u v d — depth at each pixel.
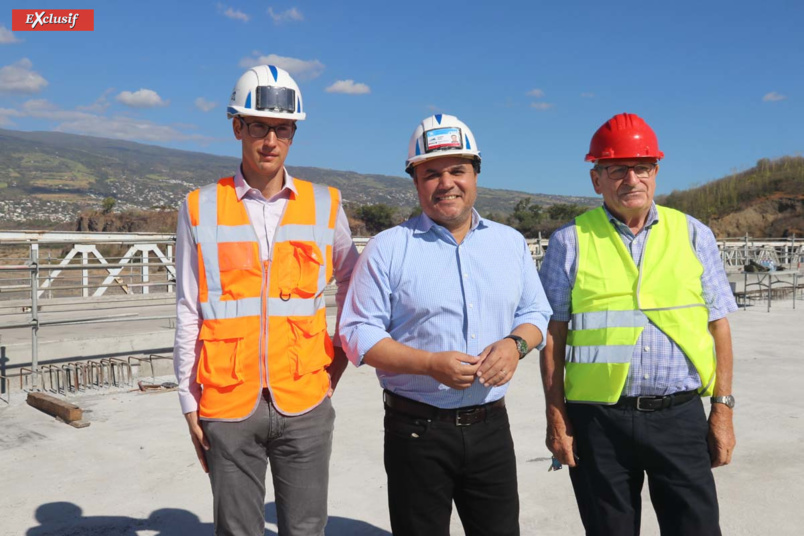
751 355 8.17
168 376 7.12
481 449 2.28
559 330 2.55
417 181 2.32
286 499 2.38
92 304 11.59
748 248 20.16
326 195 2.53
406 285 2.28
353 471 4.24
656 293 2.40
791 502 3.78
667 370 2.35
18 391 6.40
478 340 2.27
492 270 2.31
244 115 2.29
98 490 3.95
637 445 2.37
